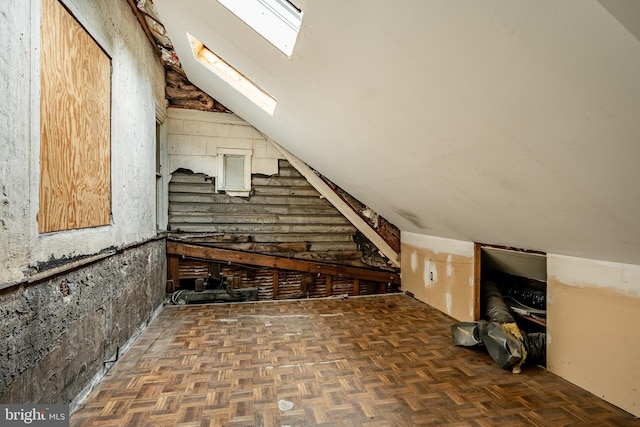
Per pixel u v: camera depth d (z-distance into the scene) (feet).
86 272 6.00
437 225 10.68
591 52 2.63
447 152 5.89
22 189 4.15
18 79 4.07
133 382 6.62
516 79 3.41
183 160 13.41
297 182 14.57
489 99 3.96
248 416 5.60
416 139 6.13
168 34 9.58
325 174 13.89
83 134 5.85
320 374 7.10
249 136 14.07
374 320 10.80
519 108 3.80
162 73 12.22
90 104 6.13
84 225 5.90
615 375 6.01
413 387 6.62
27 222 4.25
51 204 4.86
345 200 14.60
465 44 3.38
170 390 6.35
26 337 4.30
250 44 6.86
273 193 14.39
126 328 8.13
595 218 5.03
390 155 7.63
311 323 10.45
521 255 9.55
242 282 14.08
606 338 6.17
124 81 7.95
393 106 5.49
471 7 2.92
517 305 10.16
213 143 13.67
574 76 2.96
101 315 6.68
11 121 3.94
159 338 9.00
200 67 10.59
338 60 5.21
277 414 5.67
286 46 6.08
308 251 14.73
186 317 10.91
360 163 9.54
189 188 13.55
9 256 3.91
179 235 13.41
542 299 9.82
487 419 5.60
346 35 4.48
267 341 8.91
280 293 14.48
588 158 3.89
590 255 6.37
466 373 7.23
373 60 4.63
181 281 13.55
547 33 2.71
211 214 13.74
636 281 5.69
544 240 6.96
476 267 10.09
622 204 4.32
